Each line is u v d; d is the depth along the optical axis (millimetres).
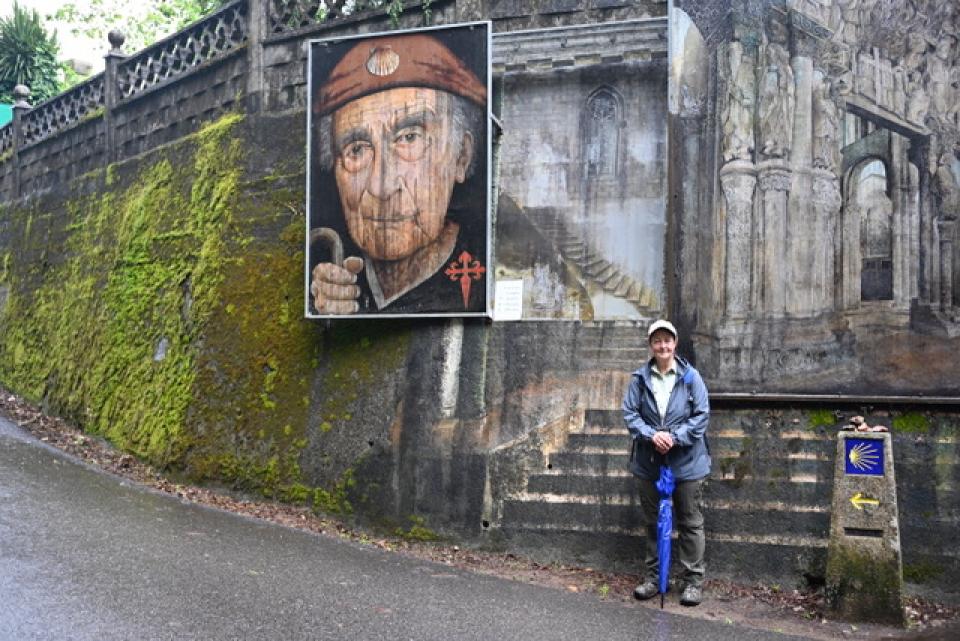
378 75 8469
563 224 8062
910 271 7016
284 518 8508
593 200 8000
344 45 8609
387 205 8383
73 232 13117
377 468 8367
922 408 6973
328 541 7879
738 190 7418
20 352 13844
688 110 7582
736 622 6352
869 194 7164
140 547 7012
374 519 8312
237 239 9820
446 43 8242
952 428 6887
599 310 7883
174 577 6375
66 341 12523
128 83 12383
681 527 6828
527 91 8250
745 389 7293
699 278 7465
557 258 8047
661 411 6809
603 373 7793
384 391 8484
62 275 13172
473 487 7988
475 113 8125
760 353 7285
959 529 6781
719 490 7281
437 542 8031
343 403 8680
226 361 9562
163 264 10828
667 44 7805
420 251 8273
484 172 8086
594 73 8086
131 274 11336
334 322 8922
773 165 7363
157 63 11797
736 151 7445
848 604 6418
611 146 7996
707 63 7559
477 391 8125
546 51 8219
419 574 7090
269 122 9812
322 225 8609
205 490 9250
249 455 9102
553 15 8250
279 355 9188
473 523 7953
